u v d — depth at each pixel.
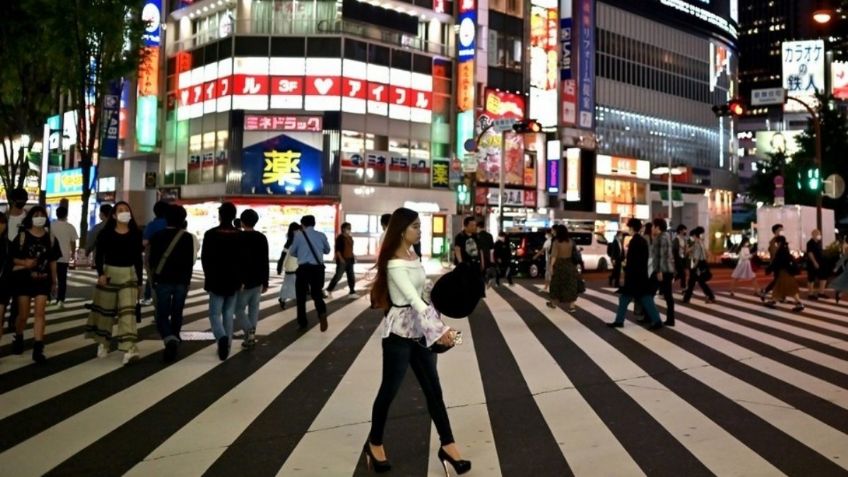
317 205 39.25
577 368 8.12
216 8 42.12
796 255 29.28
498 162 48.59
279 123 39.59
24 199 10.94
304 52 39.97
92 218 49.53
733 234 75.62
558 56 54.44
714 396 6.76
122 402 6.21
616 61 62.97
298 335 10.45
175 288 8.15
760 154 101.69
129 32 21.81
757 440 5.29
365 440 5.20
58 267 13.85
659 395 6.79
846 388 7.18
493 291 19.78
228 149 39.62
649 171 64.62
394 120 42.03
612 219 57.28
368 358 8.55
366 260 39.91
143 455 4.77
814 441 5.27
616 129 62.41
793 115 107.75
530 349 9.47
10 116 23.38
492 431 5.49
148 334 10.27
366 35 41.62
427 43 44.38
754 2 188.88
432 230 43.34
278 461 4.69
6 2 20.33
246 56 39.91
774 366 8.40
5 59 21.41
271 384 7.04
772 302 15.76
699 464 4.72
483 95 46.81
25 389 6.67
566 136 54.34
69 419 5.64
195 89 42.19
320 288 10.81
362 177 40.59
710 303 16.62
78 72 21.31
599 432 5.48
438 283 4.54
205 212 41.16
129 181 47.75
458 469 4.43
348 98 40.16
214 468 4.52
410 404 6.33
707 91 73.06
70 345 9.19
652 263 11.66
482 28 46.62
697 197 69.81
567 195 54.75
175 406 6.11
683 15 69.25
